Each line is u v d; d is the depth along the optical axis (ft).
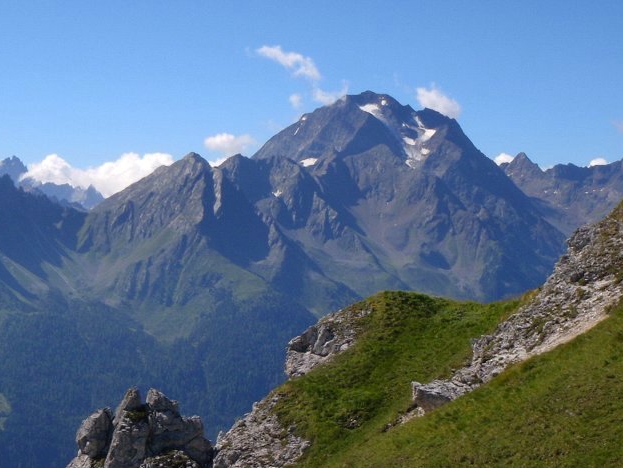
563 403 132.77
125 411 213.66
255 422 210.18
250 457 198.08
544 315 176.04
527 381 148.46
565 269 184.96
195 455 211.82
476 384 172.04
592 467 113.39
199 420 215.92
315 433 193.77
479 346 190.60
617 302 156.87
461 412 152.66
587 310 164.96
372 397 202.80
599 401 127.95
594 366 138.51
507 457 127.24
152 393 216.74
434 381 181.57
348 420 196.24
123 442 206.69
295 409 206.59
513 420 136.77
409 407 183.83
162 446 209.46
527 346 170.71
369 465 154.10
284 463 190.70
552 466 118.62
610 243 178.91
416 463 141.28
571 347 150.51
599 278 173.47
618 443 115.85
